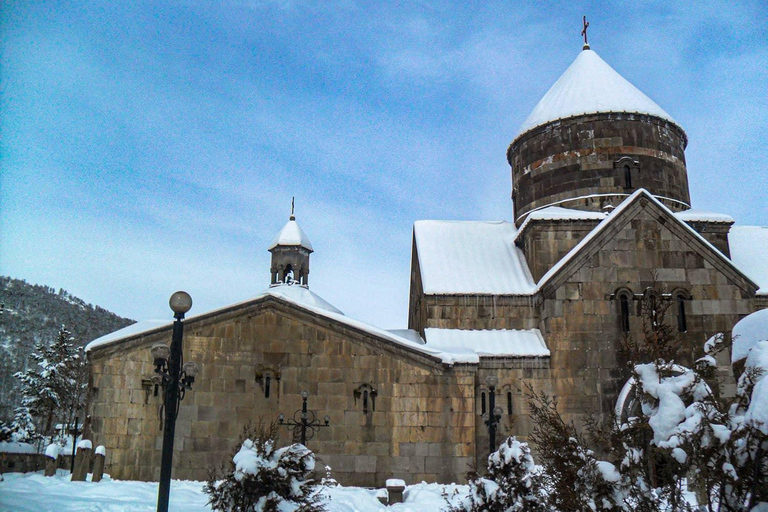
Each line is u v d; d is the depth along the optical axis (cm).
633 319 2467
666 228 2548
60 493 1794
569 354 2444
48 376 4950
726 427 974
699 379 1072
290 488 1265
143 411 2245
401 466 2267
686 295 2484
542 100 3156
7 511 1350
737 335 1311
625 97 2941
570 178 2869
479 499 1372
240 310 2353
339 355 2353
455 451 2281
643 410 1142
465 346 2509
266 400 2300
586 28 3297
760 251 2914
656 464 1108
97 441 2206
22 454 3017
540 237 2730
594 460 1115
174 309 1348
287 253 3934
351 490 2089
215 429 2252
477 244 2953
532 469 1383
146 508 1578
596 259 2523
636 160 2839
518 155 3120
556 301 2497
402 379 2341
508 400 2398
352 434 2289
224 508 1249
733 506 973
